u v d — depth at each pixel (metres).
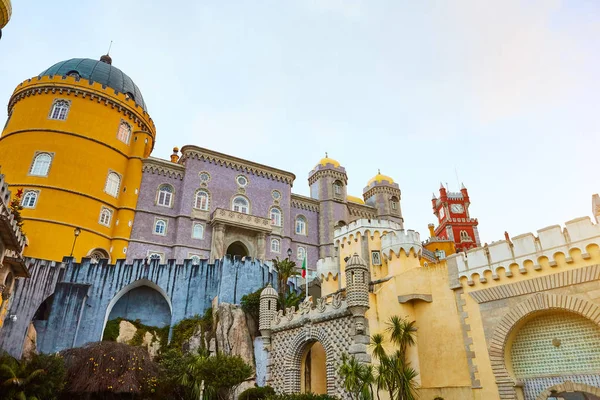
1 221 17.88
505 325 21.47
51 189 40.50
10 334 26.83
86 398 21.22
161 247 45.44
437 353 23.56
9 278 22.14
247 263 35.69
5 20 23.31
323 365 27.45
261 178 54.78
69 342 28.38
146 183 47.56
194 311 32.81
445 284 24.61
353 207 61.72
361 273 23.84
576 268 19.94
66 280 30.88
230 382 22.86
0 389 17.23
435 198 96.94
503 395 20.48
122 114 48.38
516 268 21.94
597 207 26.55
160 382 22.88
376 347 20.22
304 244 55.47
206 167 51.28
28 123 43.38
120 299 33.66
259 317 29.92
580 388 19.08
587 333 19.55
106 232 43.09
